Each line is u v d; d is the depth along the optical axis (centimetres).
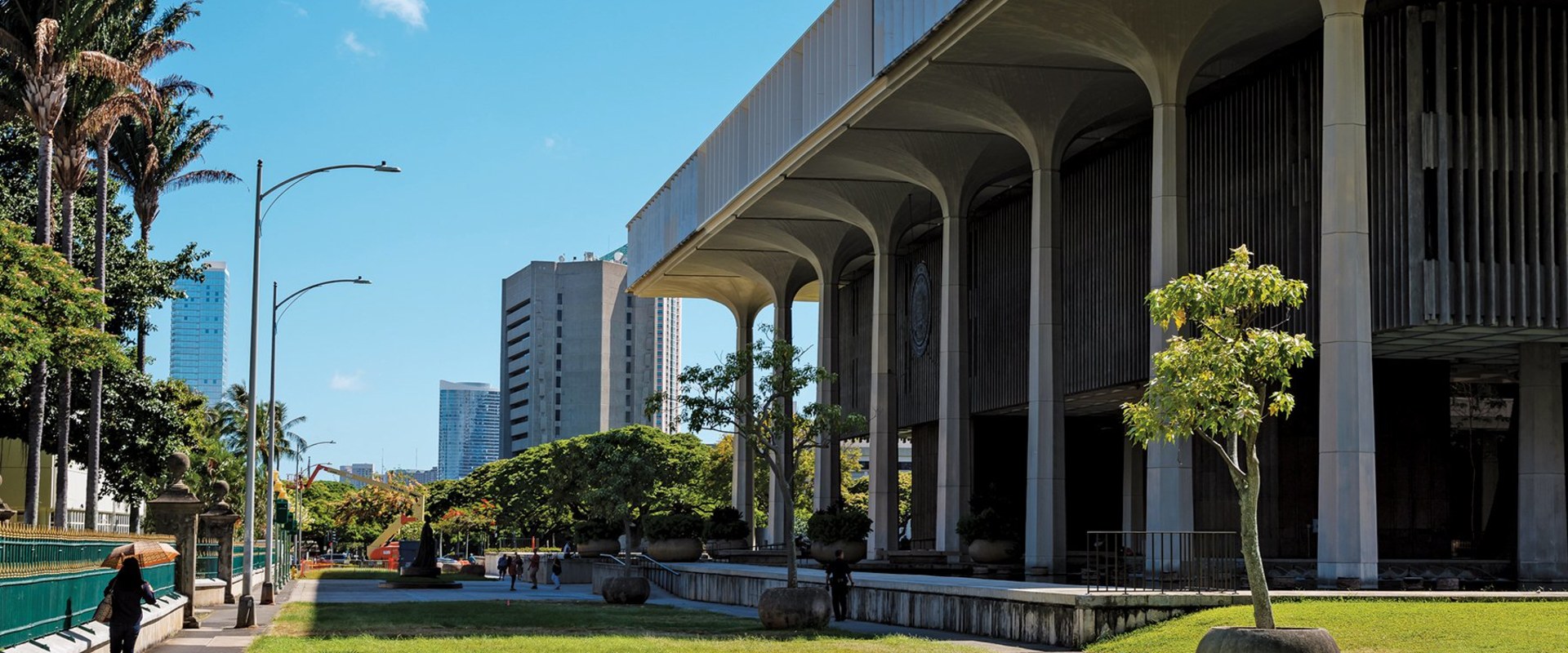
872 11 3941
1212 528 3766
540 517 11350
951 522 4531
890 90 3794
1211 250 3509
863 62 3997
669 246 6719
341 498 16488
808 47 4603
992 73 3606
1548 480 3127
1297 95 3206
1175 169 3155
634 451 5581
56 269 2902
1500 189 2839
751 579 3775
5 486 5388
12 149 4291
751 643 2273
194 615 2894
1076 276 4422
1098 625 2111
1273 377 1577
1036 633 2255
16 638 1530
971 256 5347
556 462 8869
